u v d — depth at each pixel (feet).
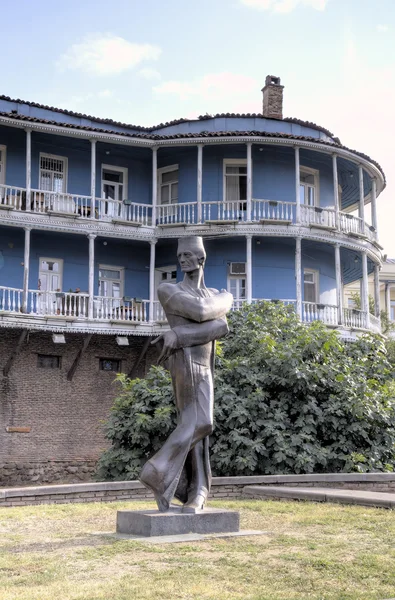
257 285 102.53
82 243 101.45
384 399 58.44
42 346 93.76
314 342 58.65
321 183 108.78
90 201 101.60
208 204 101.55
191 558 26.96
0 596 22.26
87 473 93.76
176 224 96.99
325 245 102.68
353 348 64.95
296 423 55.11
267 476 49.24
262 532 32.27
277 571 25.54
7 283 95.86
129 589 22.98
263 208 100.78
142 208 100.07
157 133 106.83
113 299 97.25
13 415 91.09
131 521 31.50
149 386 59.47
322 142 99.19
